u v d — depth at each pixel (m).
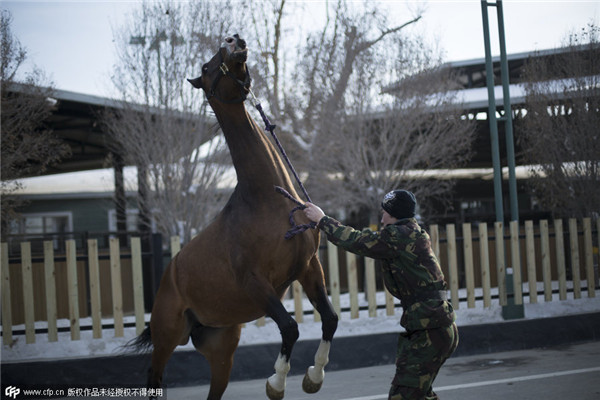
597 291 9.83
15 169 10.71
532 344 8.12
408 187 13.53
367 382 6.52
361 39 12.86
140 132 12.72
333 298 8.06
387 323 8.07
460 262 12.72
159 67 12.36
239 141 4.05
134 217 22.14
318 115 13.45
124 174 14.33
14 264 9.84
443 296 3.52
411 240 3.55
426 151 12.86
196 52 12.45
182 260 4.59
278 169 4.12
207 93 4.10
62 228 22.92
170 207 12.40
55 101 11.02
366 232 3.62
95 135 16.12
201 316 4.57
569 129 11.71
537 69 12.16
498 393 5.55
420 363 3.43
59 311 10.49
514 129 14.12
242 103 4.04
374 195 12.89
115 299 7.30
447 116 12.98
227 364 4.98
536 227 13.67
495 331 8.02
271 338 7.56
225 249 4.14
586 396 5.22
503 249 8.49
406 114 12.74
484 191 19.64
